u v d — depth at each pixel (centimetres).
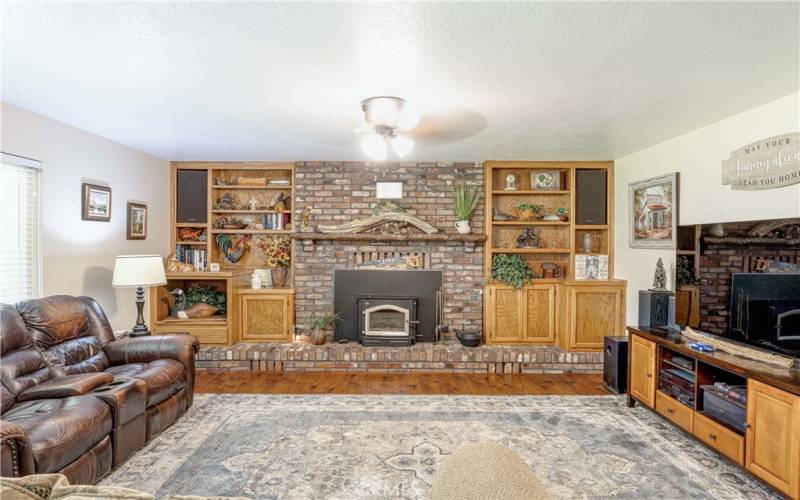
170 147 457
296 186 538
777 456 227
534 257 552
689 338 329
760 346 269
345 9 178
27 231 338
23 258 335
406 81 260
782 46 211
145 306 487
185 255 539
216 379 449
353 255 539
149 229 492
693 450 291
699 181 368
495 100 294
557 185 532
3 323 265
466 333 509
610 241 523
